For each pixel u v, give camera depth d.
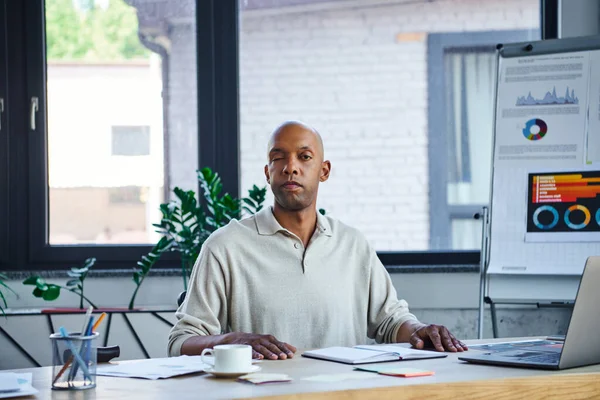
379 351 1.90
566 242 3.12
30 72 3.51
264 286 2.36
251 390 1.45
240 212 3.29
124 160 3.58
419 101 3.65
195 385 1.52
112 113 3.57
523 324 3.43
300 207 2.38
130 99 3.58
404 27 3.65
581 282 1.65
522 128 3.23
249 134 3.62
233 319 2.36
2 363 3.14
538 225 3.16
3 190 3.49
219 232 2.42
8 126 3.50
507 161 3.23
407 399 1.48
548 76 3.24
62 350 1.50
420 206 3.64
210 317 2.29
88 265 3.31
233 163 3.59
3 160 3.49
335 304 2.40
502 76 3.29
